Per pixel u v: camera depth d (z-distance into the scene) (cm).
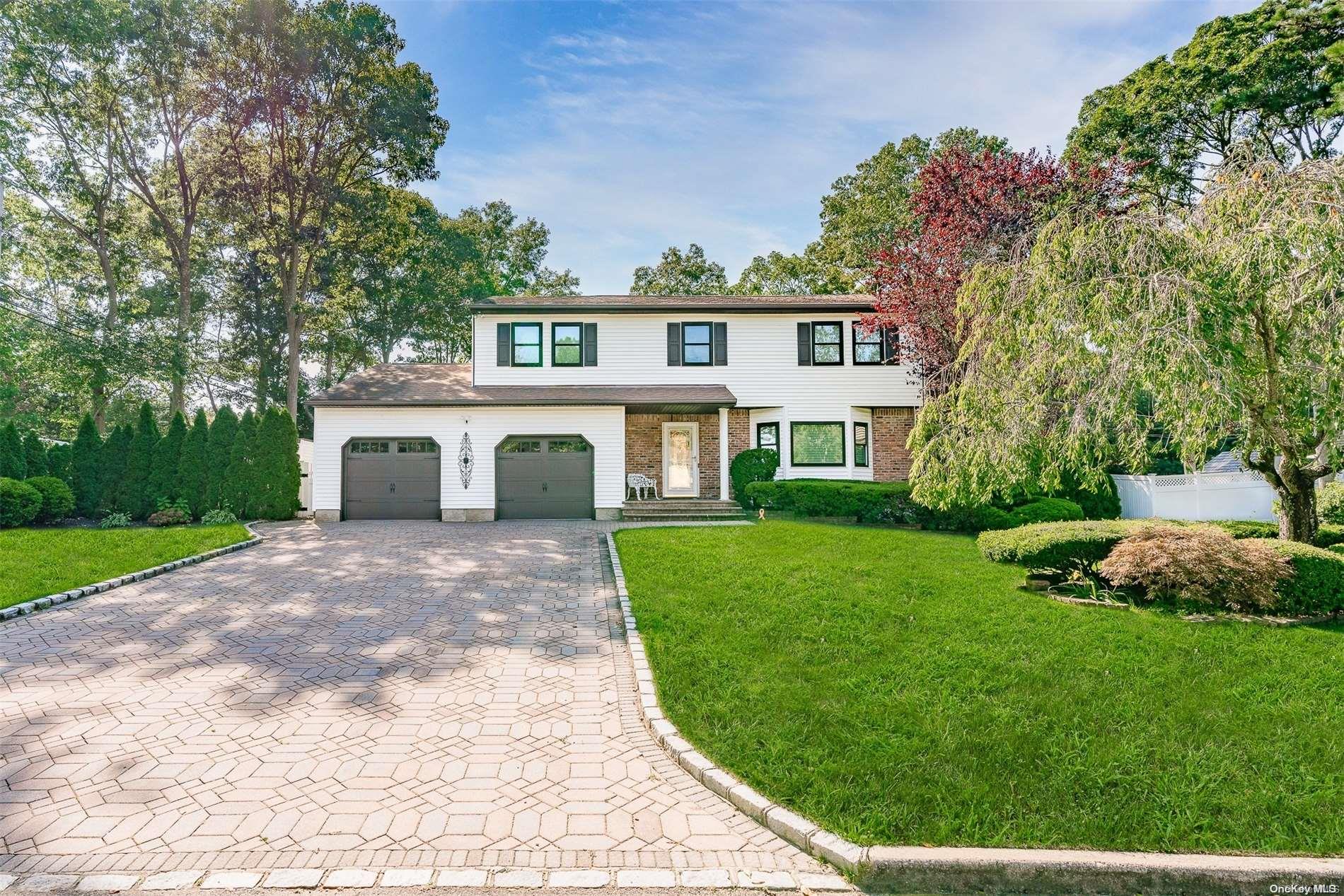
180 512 1641
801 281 3725
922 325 1641
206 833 333
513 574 1002
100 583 888
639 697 511
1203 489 1638
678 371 1947
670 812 358
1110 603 727
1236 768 380
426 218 3228
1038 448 772
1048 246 776
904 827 331
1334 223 580
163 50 2234
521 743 439
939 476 896
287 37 2292
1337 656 549
